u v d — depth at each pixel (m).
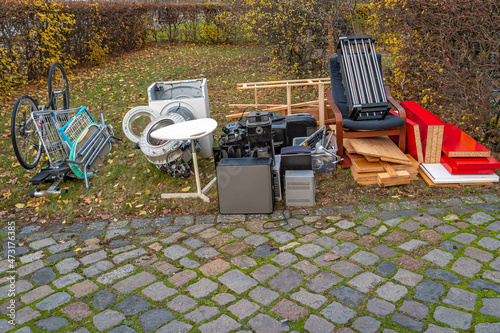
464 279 2.83
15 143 4.68
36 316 2.79
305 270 3.07
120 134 6.31
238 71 9.73
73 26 9.67
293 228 3.71
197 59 11.18
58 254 3.59
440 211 3.80
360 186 4.44
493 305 2.56
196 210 4.26
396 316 2.55
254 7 8.87
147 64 10.63
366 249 3.29
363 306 2.66
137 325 2.64
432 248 3.22
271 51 9.05
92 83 8.80
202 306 2.78
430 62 5.47
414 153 4.64
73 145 4.88
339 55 5.24
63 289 3.08
